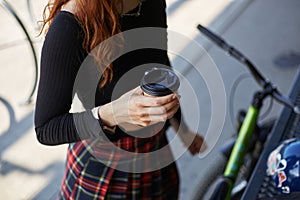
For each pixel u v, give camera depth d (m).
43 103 1.21
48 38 1.15
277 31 3.88
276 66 3.52
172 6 4.16
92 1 1.12
